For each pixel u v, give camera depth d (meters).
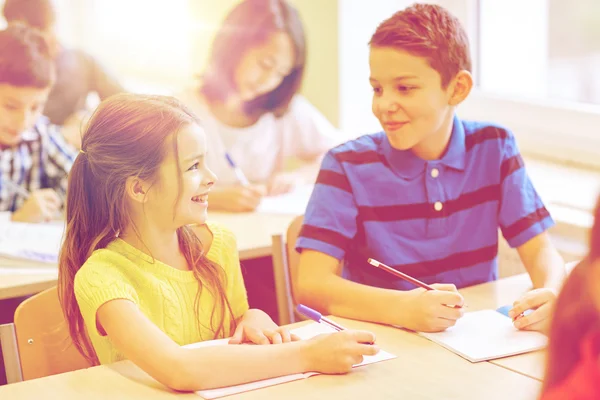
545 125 2.96
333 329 1.62
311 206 1.90
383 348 1.53
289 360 1.42
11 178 2.76
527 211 1.94
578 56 2.89
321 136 3.08
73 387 1.41
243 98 2.94
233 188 2.72
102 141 1.54
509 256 2.58
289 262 2.11
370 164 1.91
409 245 1.91
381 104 1.77
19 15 3.03
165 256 1.62
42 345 1.69
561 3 2.92
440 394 1.34
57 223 2.62
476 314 1.66
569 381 0.79
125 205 1.55
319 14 3.27
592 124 2.81
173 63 4.57
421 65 1.74
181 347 1.43
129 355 1.42
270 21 2.86
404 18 1.77
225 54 2.91
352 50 3.24
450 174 1.92
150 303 1.58
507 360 1.46
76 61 3.14
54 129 2.90
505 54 3.14
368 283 1.93
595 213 0.80
